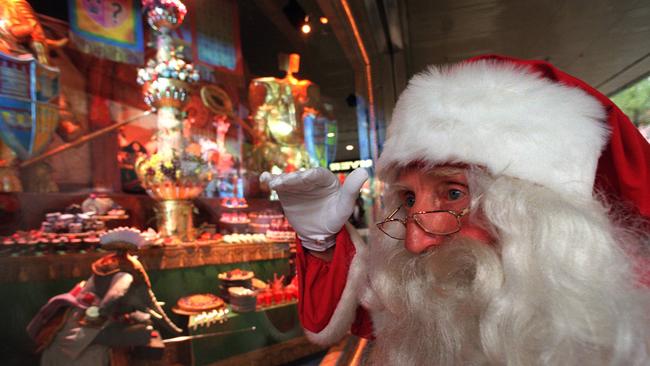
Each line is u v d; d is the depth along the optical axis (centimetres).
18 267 85
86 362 91
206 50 166
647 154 63
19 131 96
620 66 322
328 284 75
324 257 79
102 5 131
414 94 64
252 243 153
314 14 214
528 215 52
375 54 306
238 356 134
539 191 54
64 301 90
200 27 163
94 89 128
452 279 58
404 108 65
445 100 59
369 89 304
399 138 63
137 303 104
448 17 297
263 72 201
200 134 165
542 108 57
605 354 49
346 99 283
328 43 242
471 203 56
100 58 130
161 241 125
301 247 79
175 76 138
